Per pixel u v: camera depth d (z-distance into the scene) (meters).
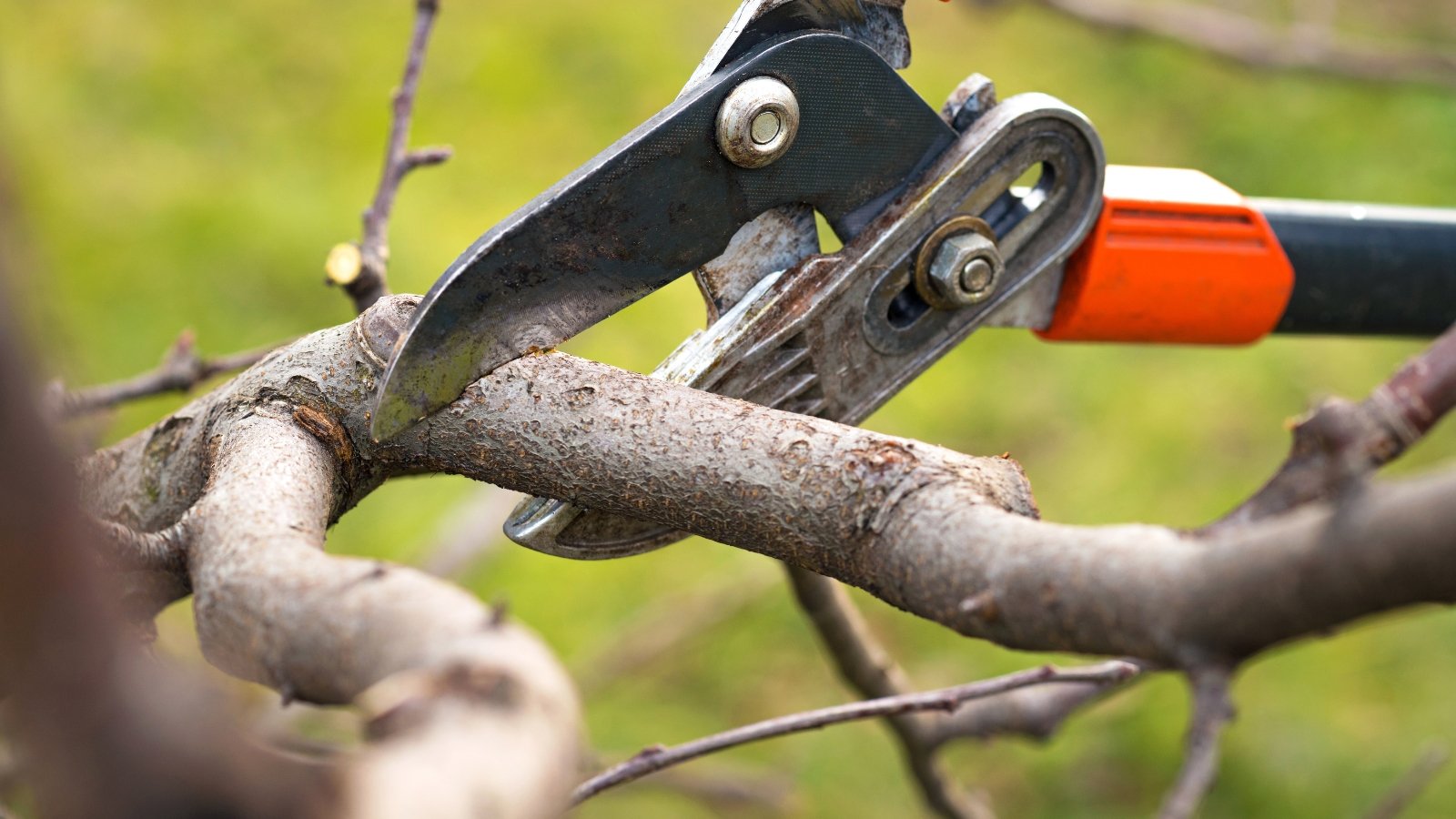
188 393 1.30
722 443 1.09
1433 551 1.00
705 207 1.11
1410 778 1.25
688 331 2.79
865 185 1.13
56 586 0.88
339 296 2.84
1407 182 3.28
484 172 3.16
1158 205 1.15
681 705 2.28
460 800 1.01
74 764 0.95
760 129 1.11
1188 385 2.86
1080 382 2.86
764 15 1.12
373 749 1.02
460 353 1.10
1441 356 1.04
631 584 2.36
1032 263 1.14
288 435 1.10
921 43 3.65
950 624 1.05
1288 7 3.35
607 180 1.10
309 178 3.09
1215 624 1.02
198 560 1.07
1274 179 3.31
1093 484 2.61
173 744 0.97
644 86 3.51
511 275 1.10
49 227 2.81
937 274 1.13
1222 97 3.58
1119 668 1.18
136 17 3.47
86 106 3.17
